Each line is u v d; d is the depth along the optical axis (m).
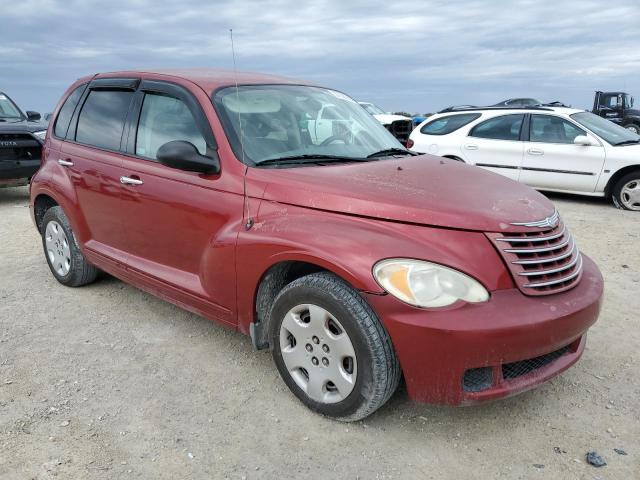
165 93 3.78
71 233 4.59
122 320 4.15
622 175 8.51
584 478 2.49
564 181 8.97
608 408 3.04
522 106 9.77
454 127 10.02
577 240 6.58
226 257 3.14
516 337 2.44
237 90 3.62
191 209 3.38
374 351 2.56
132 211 3.82
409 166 3.40
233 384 3.25
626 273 5.32
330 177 3.03
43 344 3.75
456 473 2.52
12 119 9.30
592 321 2.78
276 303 2.95
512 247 2.61
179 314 4.27
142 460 2.58
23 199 9.72
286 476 2.50
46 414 2.93
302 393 2.96
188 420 2.90
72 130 4.55
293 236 2.79
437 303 2.45
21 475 2.46
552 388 3.24
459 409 3.02
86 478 2.46
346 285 2.65
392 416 2.95
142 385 3.23
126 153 3.94
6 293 4.71
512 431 2.84
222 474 2.50
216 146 3.32
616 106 25.78
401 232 2.62
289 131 3.57
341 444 2.72
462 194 2.87
